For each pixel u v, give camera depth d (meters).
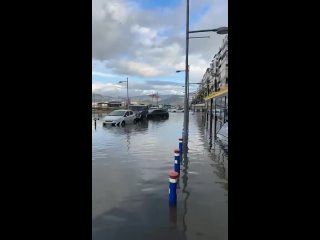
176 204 6.59
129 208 6.37
